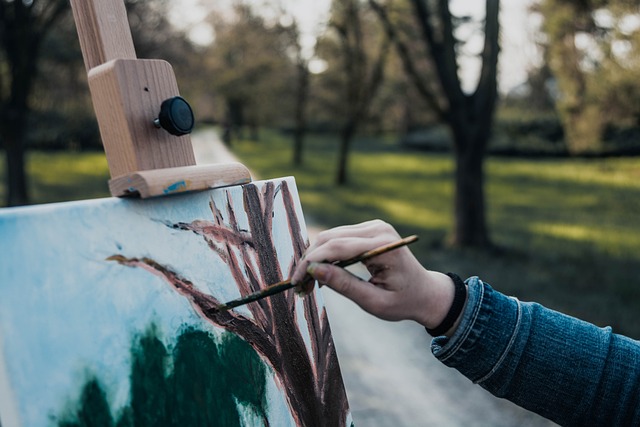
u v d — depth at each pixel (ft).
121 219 2.50
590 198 51.37
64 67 49.03
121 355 2.34
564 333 2.77
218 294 2.92
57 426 2.03
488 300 2.73
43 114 64.69
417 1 28.50
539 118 86.58
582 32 38.86
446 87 28.91
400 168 78.43
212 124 151.64
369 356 16.03
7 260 2.02
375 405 13.10
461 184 29.53
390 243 2.52
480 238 29.48
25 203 41.45
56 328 2.11
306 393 3.41
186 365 2.64
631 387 2.71
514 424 12.30
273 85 85.66
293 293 3.57
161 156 2.68
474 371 2.73
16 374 1.95
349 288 2.46
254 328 3.13
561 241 32.22
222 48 91.45
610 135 77.97
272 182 3.65
